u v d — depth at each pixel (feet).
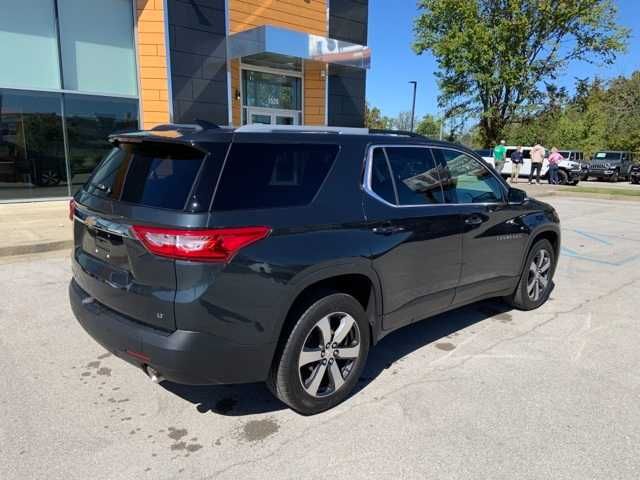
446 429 10.01
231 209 8.98
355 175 11.09
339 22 48.39
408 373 12.48
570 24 85.40
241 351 9.16
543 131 141.18
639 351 13.93
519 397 11.30
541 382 12.02
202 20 39.37
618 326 15.87
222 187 9.01
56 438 9.53
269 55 41.01
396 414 10.57
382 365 12.94
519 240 15.80
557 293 19.47
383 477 8.56
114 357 13.07
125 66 38.73
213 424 10.15
